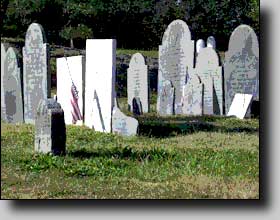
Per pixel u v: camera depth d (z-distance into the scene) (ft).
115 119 44.50
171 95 62.75
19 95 53.72
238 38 60.08
